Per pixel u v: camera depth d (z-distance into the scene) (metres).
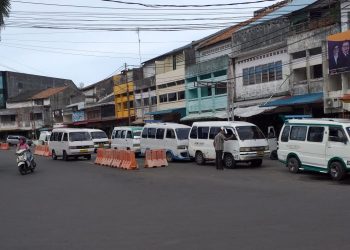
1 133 84.31
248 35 36.84
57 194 14.67
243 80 37.47
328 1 29.92
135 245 7.72
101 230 9.02
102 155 26.38
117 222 9.77
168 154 26.20
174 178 18.05
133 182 17.22
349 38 25.81
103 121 63.22
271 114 33.59
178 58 48.66
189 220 9.68
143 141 28.52
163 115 49.53
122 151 23.81
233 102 38.16
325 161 16.48
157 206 11.65
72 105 72.69
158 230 8.81
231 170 20.53
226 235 8.19
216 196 12.98
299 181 15.95
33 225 9.84
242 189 14.25
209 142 23.09
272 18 34.53
